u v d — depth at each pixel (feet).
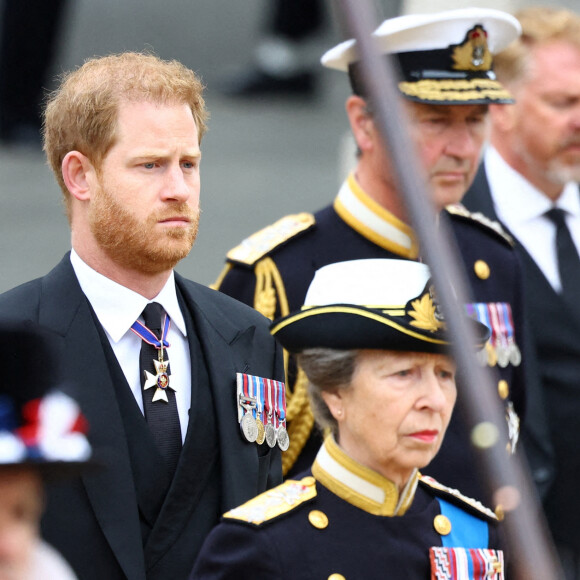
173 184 46.11
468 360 28.78
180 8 205.77
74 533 44.50
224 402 47.98
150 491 45.96
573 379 66.23
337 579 41.45
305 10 183.93
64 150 47.03
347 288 42.27
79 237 47.39
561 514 66.23
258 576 41.16
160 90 46.47
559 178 66.18
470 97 55.98
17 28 145.79
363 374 41.29
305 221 60.54
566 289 66.95
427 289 41.75
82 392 45.62
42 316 46.52
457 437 57.77
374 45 28.45
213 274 107.24
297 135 163.02
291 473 56.90
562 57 65.36
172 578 45.91
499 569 44.04
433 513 44.19
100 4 206.39
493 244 63.31
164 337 47.62
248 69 185.68
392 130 28.48
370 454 42.37
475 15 57.93
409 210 28.60
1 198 130.11
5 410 29.71
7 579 29.50
